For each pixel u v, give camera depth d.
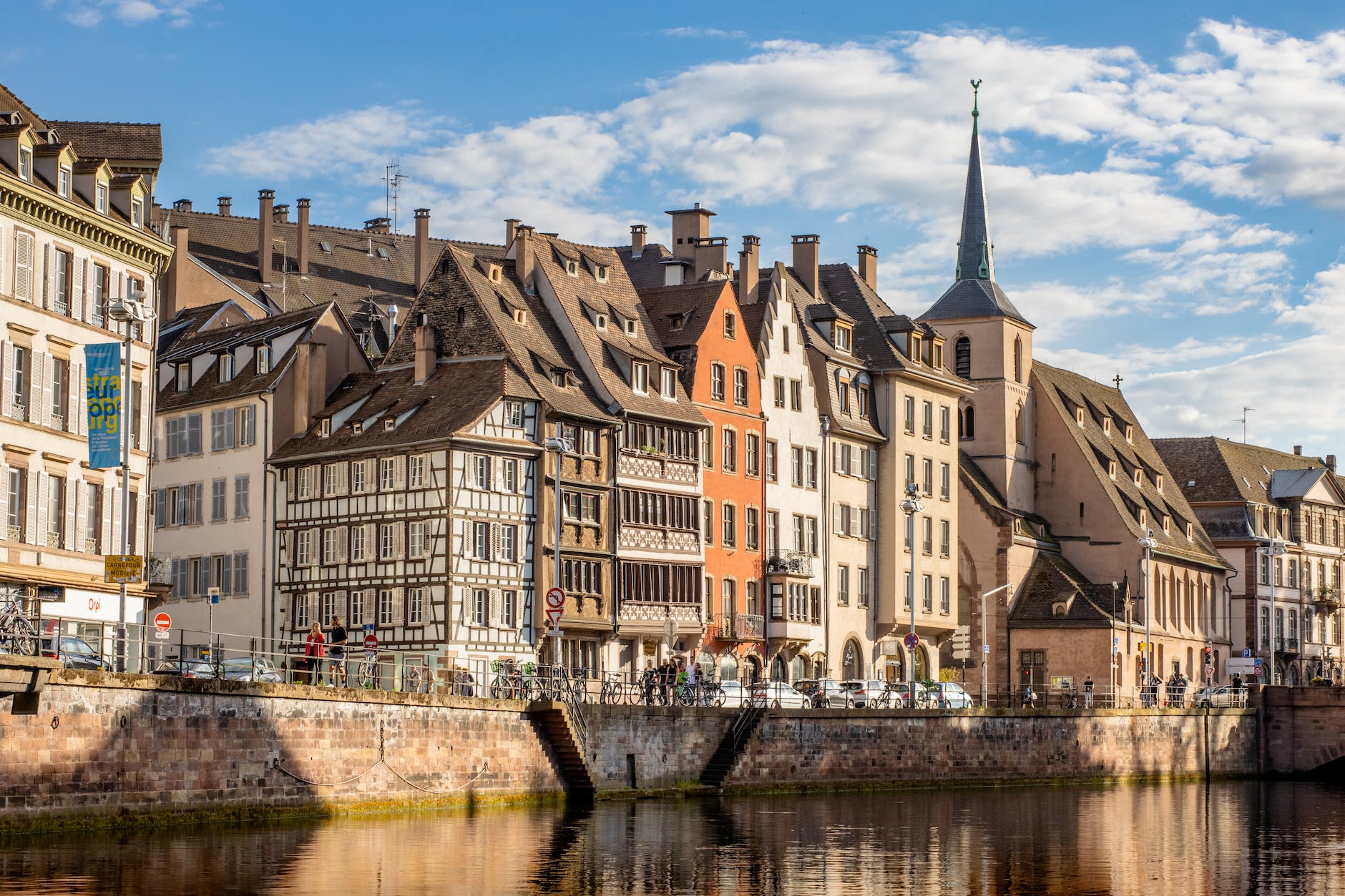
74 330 63.66
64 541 63.00
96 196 65.06
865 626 99.00
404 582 77.25
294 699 54.50
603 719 66.69
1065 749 89.19
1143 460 129.12
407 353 82.88
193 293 101.12
